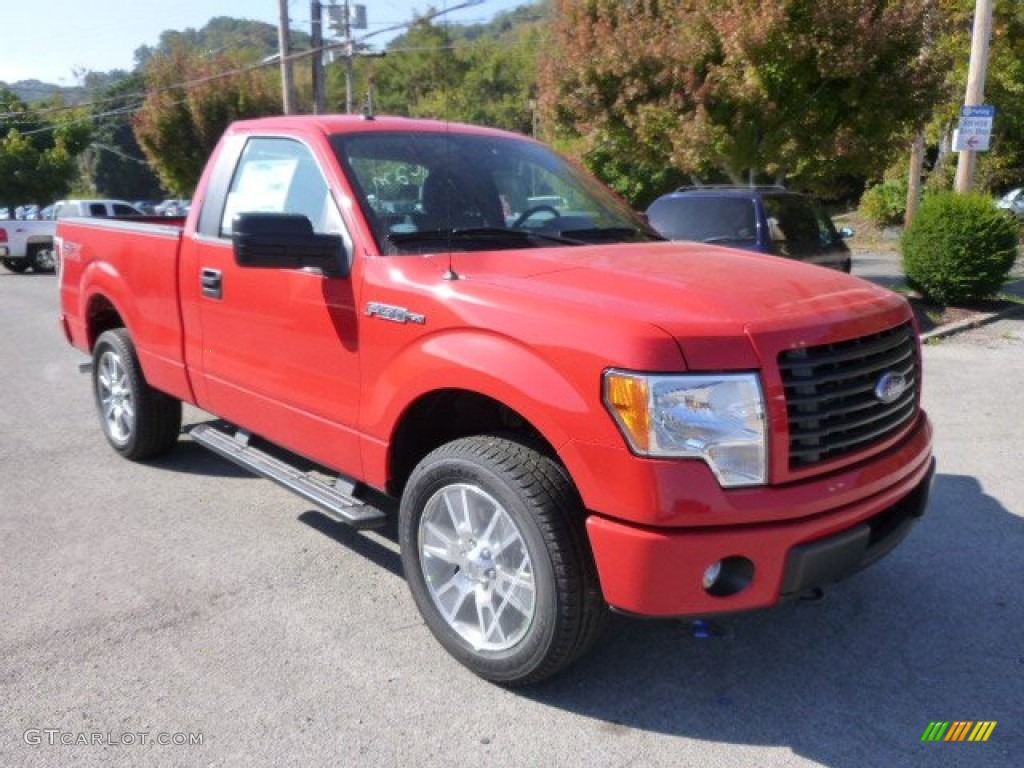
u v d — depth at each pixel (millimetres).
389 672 3479
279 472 4320
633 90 14523
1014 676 3455
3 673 3461
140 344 5379
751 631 3793
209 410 4879
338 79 75188
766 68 12969
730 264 3645
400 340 3492
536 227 4195
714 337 2840
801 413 2938
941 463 5895
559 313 3023
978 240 11797
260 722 3162
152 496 5367
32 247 22609
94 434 6734
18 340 11484
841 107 13500
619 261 3584
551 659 3117
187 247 4770
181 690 3355
